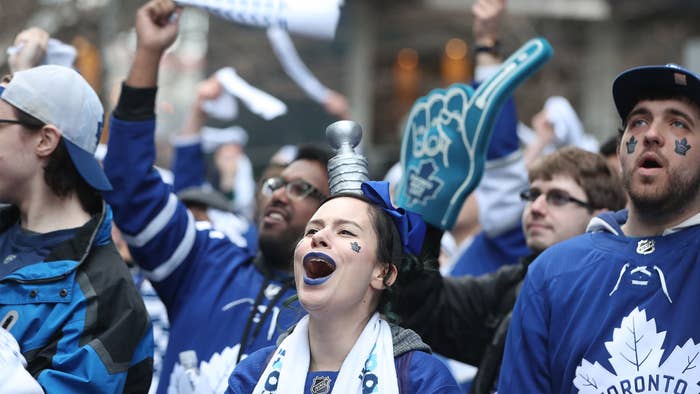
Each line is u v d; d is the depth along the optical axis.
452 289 4.25
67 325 3.31
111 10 12.12
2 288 3.38
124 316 3.38
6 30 12.48
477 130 4.04
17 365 3.14
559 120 6.34
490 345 3.90
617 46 18.09
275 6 4.27
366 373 2.87
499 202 5.11
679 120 3.08
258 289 4.15
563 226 4.16
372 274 2.99
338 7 4.30
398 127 19.83
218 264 4.22
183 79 14.51
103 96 11.34
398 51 20.36
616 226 3.20
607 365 3.00
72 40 12.62
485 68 4.86
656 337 2.97
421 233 3.29
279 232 4.18
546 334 3.18
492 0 4.92
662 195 3.05
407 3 19.97
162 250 4.14
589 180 4.20
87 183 3.60
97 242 3.49
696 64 7.98
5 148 3.47
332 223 2.98
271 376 2.96
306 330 3.01
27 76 3.53
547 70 18.19
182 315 4.14
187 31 16.05
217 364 3.99
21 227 3.54
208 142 8.97
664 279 3.02
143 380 3.49
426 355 2.93
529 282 3.27
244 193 9.04
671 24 17.94
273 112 5.51
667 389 2.92
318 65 19.34
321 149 4.32
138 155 4.10
